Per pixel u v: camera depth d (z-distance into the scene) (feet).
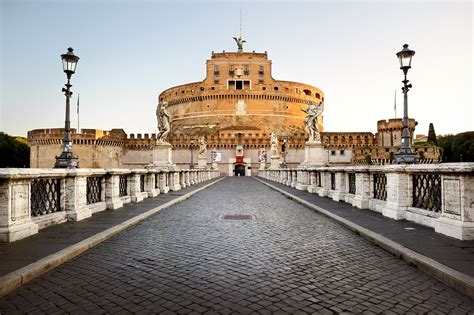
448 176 27.30
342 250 24.89
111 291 16.92
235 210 47.85
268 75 401.90
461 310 14.87
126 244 26.61
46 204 31.99
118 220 35.35
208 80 401.08
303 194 70.59
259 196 72.49
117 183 46.83
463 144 302.25
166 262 21.70
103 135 312.91
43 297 16.24
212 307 15.07
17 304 15.48
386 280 18.47
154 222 36.99
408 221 34.32
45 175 29.84
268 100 393.50
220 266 20.85
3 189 25.11
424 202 33.04
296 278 18.72
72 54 54.85
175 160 328.90
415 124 325.01
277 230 32.68
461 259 20.52
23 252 22.12
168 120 86.89
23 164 348.38
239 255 23.41
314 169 73.56
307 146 89.35
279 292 16.72
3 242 24.85
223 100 391.65
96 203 41.98
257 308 14.96
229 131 346.33
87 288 17.30
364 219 36.04
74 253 22.94
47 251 22.39
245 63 401.70
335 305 15.29
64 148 54.34
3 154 308.81
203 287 17.35
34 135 309.22
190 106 406.00
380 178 41.93
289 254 23.73
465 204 25.52
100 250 24.70
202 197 69.51
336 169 57.11
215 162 294.25
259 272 19.70
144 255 23.38
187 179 107.86
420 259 20.53
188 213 44.45
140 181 60.13
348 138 338.95
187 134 379.35
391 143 327.06
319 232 31.63
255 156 331.98
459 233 25.58
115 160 320.29
